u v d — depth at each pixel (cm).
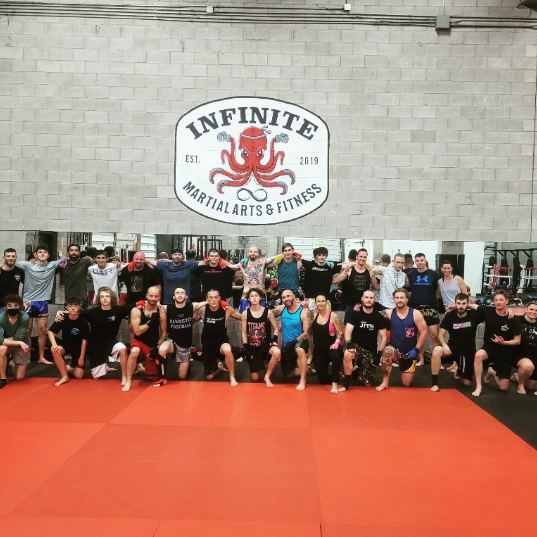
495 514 330
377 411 536
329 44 803
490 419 514
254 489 361
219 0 803
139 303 638
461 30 799
